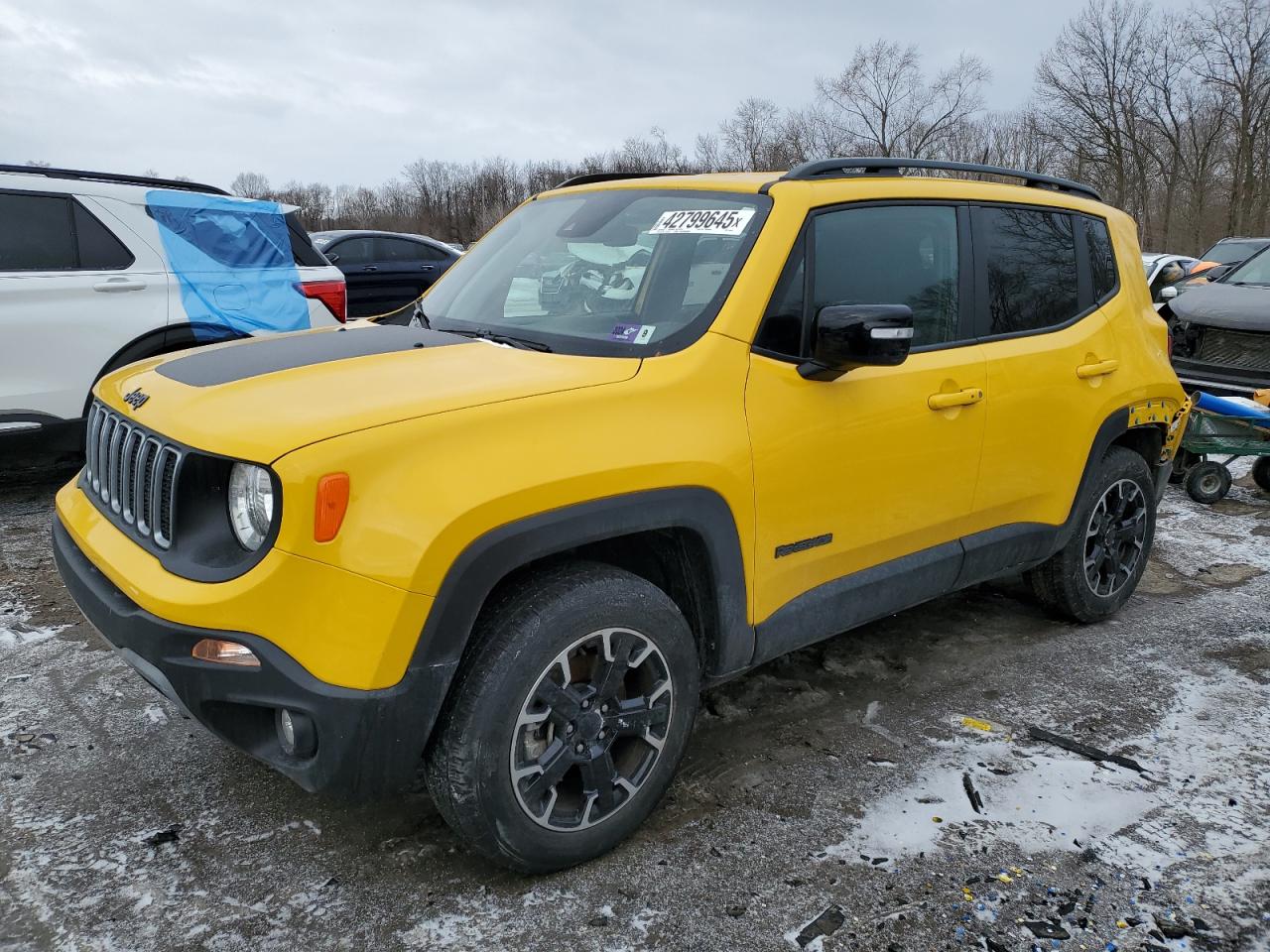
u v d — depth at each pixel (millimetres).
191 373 2719
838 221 3092
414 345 2916
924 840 2738
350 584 2115
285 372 2607
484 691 2309
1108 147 45344
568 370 2645
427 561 2148
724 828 2781
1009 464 3582
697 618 2816
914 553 3385
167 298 6047
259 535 2193
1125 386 4035
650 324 2852
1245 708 3564
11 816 2764
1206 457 6695
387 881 2539
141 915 2389
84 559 2678
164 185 6297
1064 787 3016
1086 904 2482
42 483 6375
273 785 2949
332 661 2133
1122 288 4188
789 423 2826
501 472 2268
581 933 2361
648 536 2760
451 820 2389
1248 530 5859
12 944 2279
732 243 2947
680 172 3863
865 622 3305
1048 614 4371
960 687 3699
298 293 6629
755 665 2975
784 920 2412
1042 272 3811
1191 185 45594
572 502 2365
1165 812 2893
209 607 2164
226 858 2613
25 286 5531
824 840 2730
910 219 3328
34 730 3238
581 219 3473
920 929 2385
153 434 2467
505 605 2391
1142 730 3393
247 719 2309
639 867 2607
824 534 2996
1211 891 2543
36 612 4207
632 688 2666
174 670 2215
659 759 2678
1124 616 4453
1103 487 4051
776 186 3049
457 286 3635
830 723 3402
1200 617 4449
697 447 2600
